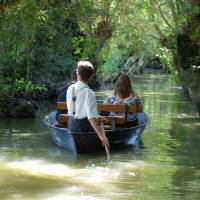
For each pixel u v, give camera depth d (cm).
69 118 1070
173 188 805
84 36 2638
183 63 1683
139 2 2327
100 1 2164
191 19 1681
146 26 2697
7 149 1118
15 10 1376
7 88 1691
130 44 3688
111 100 1214
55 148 1138
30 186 815
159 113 1834
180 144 1199
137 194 768
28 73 2169
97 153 1086
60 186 816
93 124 935
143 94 2780
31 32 1584
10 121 1555
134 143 1209
